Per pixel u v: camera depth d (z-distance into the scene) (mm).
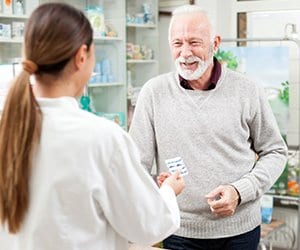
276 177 1927
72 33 1069
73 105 1125
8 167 1062
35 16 1083
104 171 1101
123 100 3980
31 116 1062
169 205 1209
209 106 1880
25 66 1073
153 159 1974
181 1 4203
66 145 1077
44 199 1080
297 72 3791
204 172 1855
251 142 2008
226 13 4125
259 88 1965
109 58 3939
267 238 3467
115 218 1139
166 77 1990
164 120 1914
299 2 3824
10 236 1143
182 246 1921
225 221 1874
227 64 3547
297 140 3818
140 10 4164
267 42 3955
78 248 1096
